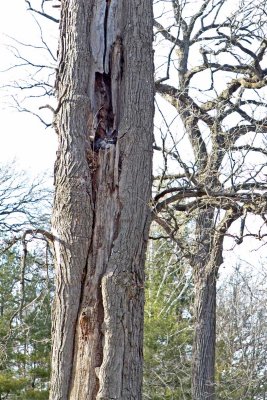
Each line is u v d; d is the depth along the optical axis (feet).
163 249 55.93
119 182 25.61
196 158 43.62
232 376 69.72
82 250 25.11
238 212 39.99
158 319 72.64
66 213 25.31
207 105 50.60
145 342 71.87
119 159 25.81
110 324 24.40
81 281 25.07
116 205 25.44
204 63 52.37
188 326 72.74
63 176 25.58
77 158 25.55
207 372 51.26
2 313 69.77
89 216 25.32
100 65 26.48
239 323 79.36
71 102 25.99
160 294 71.87
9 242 27.20
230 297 81.66
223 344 76.89
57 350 24.79
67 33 26.71
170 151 37.78
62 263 25.16
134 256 25.21
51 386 24.75
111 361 24.18
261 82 49.73
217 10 55.26
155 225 52.75
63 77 26.43
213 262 48.32
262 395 72.64
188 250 41.63
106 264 25.03
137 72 26.48
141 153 25.95
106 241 25.20
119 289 24.64
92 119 26.11
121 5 27.07
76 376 24.40
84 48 26.48
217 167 44.32
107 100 26.40
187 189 37.52
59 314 24.99
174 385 70.28
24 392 71.15
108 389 24.00
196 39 55.47
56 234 25.44
